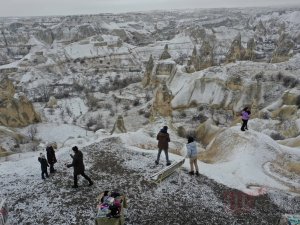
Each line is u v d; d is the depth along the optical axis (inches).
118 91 5349.4
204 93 3801.7
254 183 943.7
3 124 3213.6
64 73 7391.7
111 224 643.5
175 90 4266.7
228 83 3671.3
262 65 3887.8
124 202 705.0
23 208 767.1
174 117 3555.6
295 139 1688.0
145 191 831.7
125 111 4288.9
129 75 6663.4
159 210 765.9
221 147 1266.0
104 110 4446.4
